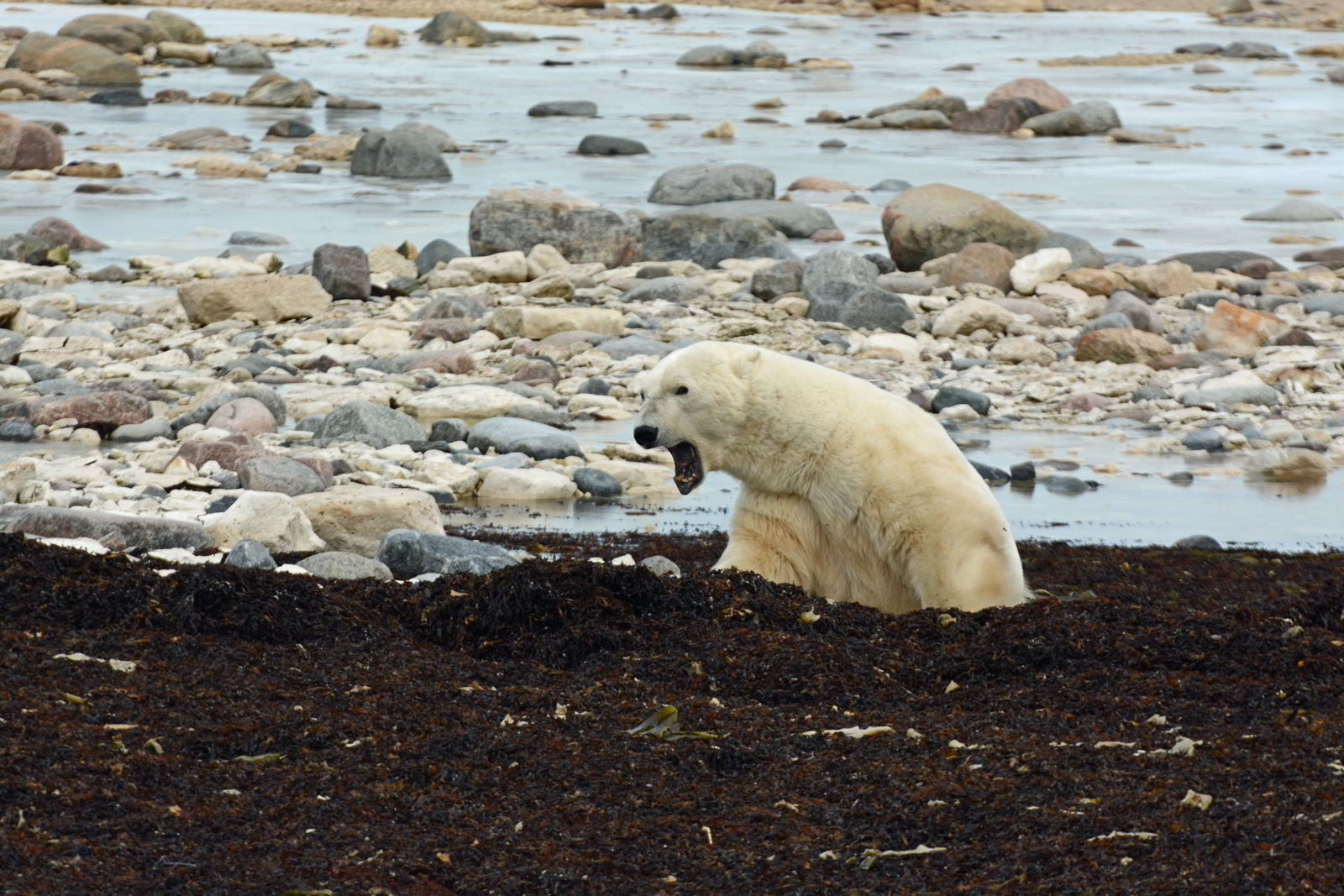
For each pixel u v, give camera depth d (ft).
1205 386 200.54
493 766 58.34
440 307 244.63
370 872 49.03
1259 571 119.96
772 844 52.13
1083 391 202.49
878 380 205.16
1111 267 293.84
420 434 168.04
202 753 58.18
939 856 51.03
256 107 568.82
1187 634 75.20
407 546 105.19
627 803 55.47
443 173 419.13
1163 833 51.16
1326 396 199.82
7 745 55.77
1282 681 70.23
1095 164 480.64
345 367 208.54
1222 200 407.03
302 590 77.92
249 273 275.39
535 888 49.11
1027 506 148.05
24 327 221.66
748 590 81.56
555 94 634.02
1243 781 55.42
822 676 70.59
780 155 484.74
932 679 72.64
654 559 104.27
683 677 71.26
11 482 133.49
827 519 90.07
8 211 344.69
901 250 305.32
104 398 169.48
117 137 479.82
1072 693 68.80
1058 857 49.93
